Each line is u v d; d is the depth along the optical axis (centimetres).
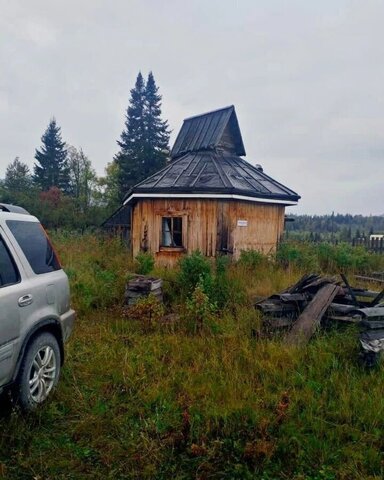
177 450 292
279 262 975
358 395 359
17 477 258
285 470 271
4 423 309
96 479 260
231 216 1012
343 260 1053
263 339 512
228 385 379
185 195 1023
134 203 1164
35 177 5456
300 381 390
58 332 378
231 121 1341
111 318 623
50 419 324
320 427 312
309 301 561
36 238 378
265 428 302
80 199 4288
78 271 837
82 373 413
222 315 603
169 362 448
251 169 1309
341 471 267
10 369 296
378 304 538
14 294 304
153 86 4222
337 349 459
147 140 4106
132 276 737
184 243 1049
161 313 613
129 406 350
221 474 267
